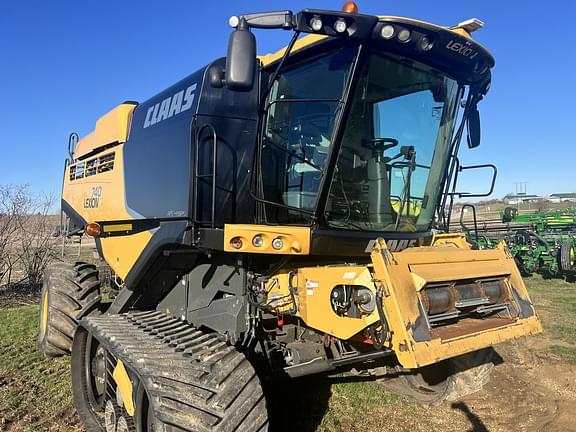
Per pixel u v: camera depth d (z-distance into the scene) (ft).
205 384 9.68
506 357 20.54
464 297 11.18
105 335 12.25
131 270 14.84
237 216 12.81
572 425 14.21
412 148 13.87
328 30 11.16
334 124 12.04
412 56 12.73
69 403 15.37
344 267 10.90
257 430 9.53
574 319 27.40
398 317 9.75
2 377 17.44
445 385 14.98
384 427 13.98
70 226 22.72
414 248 12.48
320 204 11.98
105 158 18.61
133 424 11.80
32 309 29.50
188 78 13.85
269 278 12.66
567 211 54.24
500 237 52.70
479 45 12.77
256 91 13.14
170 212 13.46
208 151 12.57
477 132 15.17
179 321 13.39
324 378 17.44
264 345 12.95
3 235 36.40
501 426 14.15
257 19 10.82
